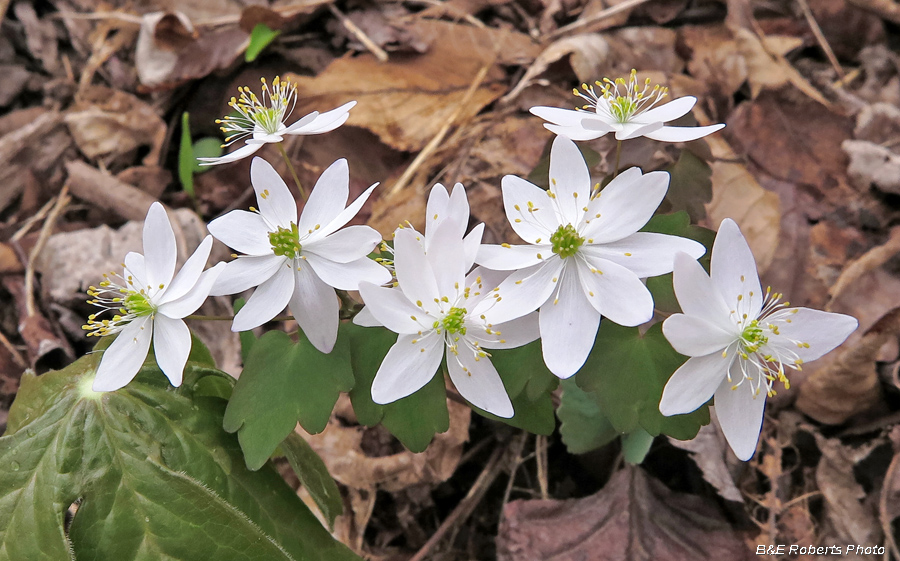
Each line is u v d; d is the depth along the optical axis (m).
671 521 0.12
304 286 0.09
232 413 0.09
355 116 0.17
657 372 0.08
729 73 0.17
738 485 0.13
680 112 0.09
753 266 0.08
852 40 0.18
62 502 0.09
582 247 0.08
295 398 0.09
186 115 0.15
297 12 0.19
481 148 0.16
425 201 0.16
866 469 0.13
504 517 0.12
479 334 0.08
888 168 0.15
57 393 0.10
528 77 0.17
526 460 0.14
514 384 0.09
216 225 0.09
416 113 0.17
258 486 0.10
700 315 0.08
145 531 0.09
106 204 0.17
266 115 0.09
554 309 0.08
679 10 0.18
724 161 0.15
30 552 0.09
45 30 0.19
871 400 0.13
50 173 0.18
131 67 0.19
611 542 0.12
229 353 0.15
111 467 0.09
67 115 0.18
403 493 0.14
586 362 0.09
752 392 0.08
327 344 0.09
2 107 0.19
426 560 0.13
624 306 0.08
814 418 0.13
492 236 0.15
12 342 0.15
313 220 0.09
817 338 0.08
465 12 0.19
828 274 0.15
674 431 0.08
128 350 0.09
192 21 0.19
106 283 0.09
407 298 0.08
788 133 0.16
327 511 0.10
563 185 0.08
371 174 0.17
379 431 0.14
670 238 0.08
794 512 0.13
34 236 0.17
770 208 0.15
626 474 0.13
